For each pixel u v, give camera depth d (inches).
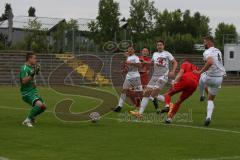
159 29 3405.5
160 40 837.8
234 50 2802.7
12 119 770.8
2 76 2143.2
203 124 740.0
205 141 569.0
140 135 609.9
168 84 911.0
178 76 730.2
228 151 507.2
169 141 565.9
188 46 2967.5
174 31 3590.1
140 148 518.3
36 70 683.4
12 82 2117.4
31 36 2605.8
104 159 459.8
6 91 1612.9
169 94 825.5
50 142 549.3
